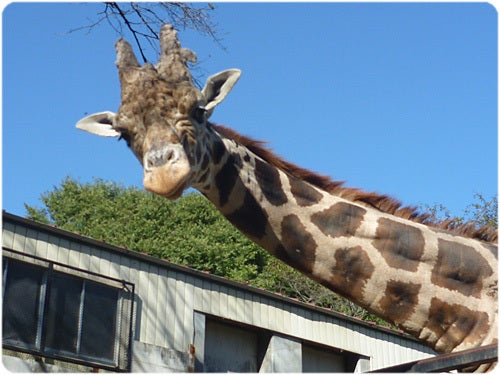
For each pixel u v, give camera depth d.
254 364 15.92
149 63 4.94
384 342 17.70
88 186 35.72
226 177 5.06
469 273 5.10
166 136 4.66
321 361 16.98
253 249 30.84
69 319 12.70
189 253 30.16
